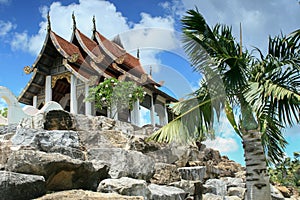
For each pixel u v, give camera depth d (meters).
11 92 11.16
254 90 8.09
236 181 11.07
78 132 7.70
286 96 7.80
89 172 5.79
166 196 6.58
